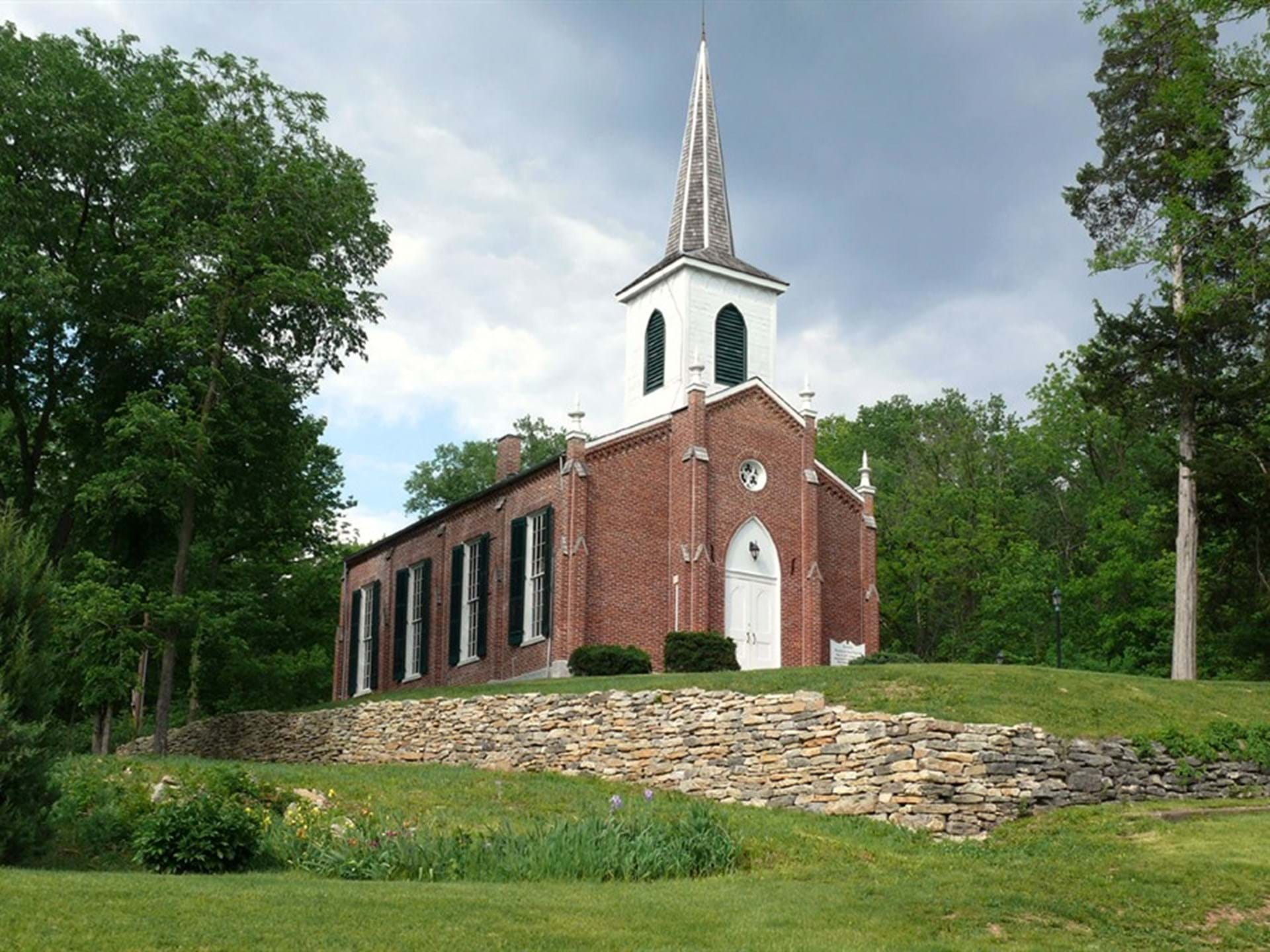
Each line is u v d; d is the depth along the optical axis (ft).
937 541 192.03
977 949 41.57
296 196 115.85
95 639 109.09
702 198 148.36
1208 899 48.80
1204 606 132.16
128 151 122.31
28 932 35.12
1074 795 71.82
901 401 266.36
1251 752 79.20
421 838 55.57
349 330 125.80
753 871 55.72
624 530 125.80
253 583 173.99
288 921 38.63
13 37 118.11
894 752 72.02
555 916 42.29
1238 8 96.89
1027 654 183.52
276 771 77.97
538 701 95.55
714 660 116.26
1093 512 187.62
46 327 118.21
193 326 109.60
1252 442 118.52
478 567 141.69
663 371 143.54
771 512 133.39
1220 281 117.19
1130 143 124.77
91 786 62.03
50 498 133.08
